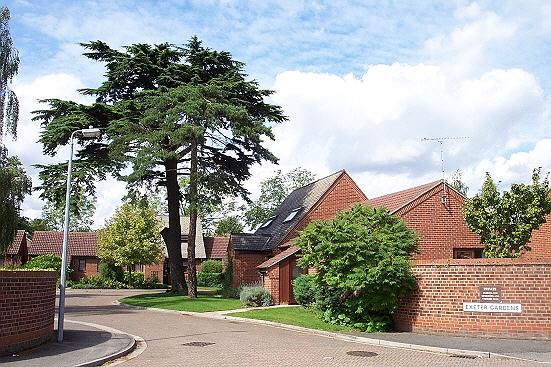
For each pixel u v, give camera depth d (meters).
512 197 20.58
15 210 25.28
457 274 17.84
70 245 60.84
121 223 50.78
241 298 28.58
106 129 30.12
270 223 41.81
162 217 65.12
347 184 35.03
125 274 54.09
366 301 19.02
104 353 13.32
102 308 28.67
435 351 15.03
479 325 17.30
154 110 29.41
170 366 12.01
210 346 15.11
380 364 12.55
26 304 13.70
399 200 28.41
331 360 12.99
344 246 19.30
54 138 28.88
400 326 19.17
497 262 17.34
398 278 18.41
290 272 29.38
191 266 32.75
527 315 16.88
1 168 25.08
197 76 31.55
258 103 33.47
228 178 31.33
